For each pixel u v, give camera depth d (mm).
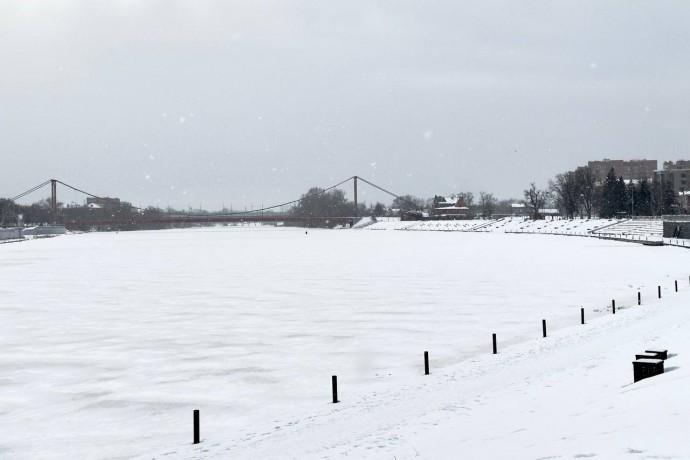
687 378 15812
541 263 84625
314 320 41406
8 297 56688
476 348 31750
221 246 161500
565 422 14539
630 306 43906
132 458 17922
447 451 13922
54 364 30109
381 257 103125
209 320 42219
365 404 21578
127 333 37938
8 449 19125
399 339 34562
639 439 11391
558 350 28234
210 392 24828
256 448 17125
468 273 72438
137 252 135250
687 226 126062
